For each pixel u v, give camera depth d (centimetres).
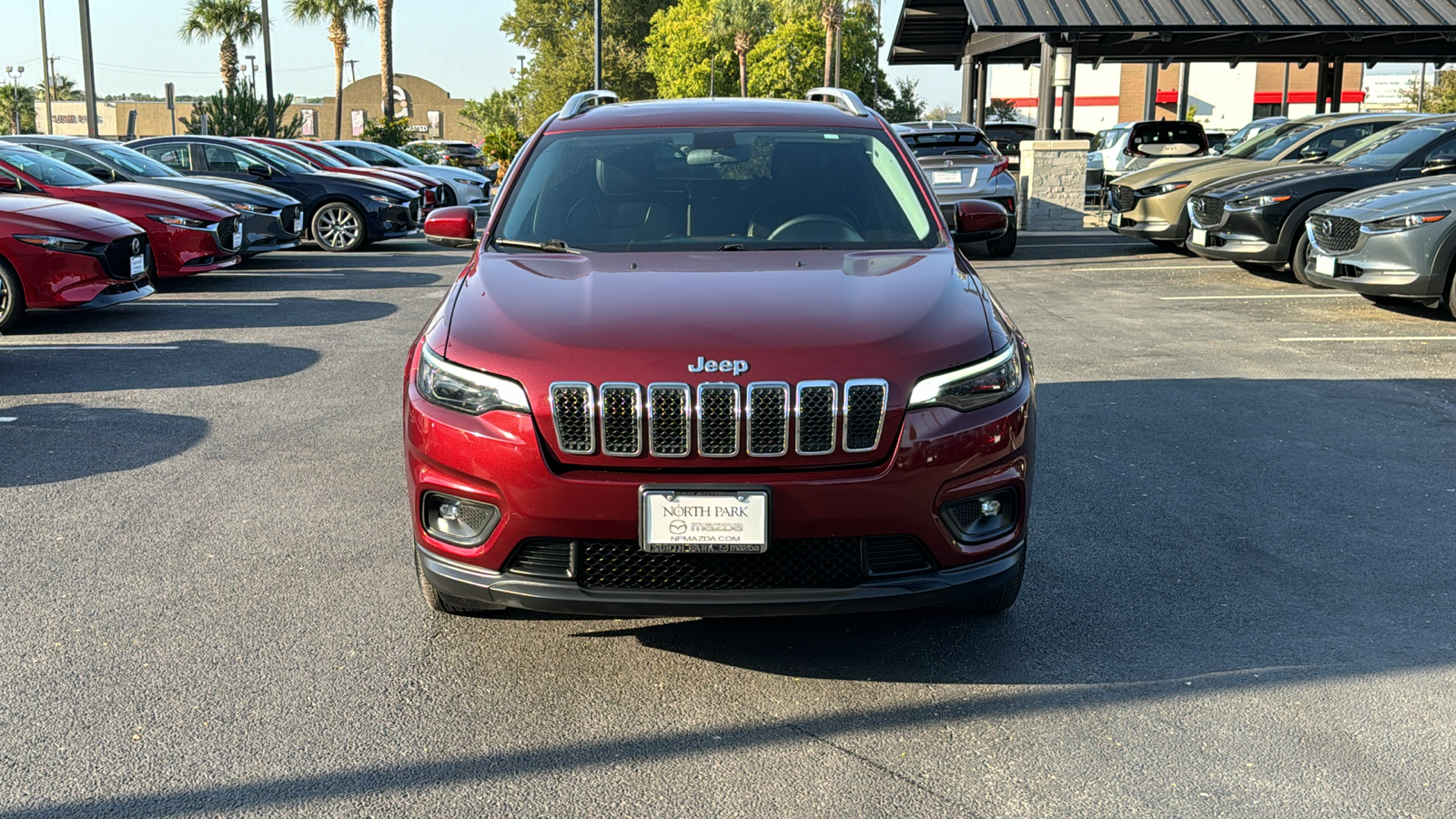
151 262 1090
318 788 269
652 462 295
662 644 347
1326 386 690
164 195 1122
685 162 439
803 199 421
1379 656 336
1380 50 2344
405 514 463
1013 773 275
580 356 300
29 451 554
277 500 481
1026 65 2794
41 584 390
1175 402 650
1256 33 1689
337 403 654
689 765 279
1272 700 310
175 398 668
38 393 680
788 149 446
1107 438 575
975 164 1409
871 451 297
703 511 291
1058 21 1619
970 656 338
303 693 315
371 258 1438
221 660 334
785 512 292
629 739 292
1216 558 415
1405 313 953
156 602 376
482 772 276
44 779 271
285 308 1011
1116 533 440
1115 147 2527
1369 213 907
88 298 888
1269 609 370
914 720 301
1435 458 541
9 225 869
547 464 295
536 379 297
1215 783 270
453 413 307
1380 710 304
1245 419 613
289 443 570
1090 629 356
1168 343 833
